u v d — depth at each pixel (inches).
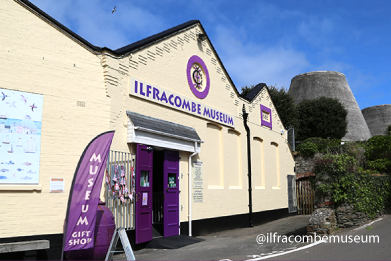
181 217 439.8
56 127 309.9
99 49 348.5
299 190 796.0
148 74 407.8
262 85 708.7
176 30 462.6
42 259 287.6
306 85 1705.2
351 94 1676.9
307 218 666.8
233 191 558.6
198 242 411.5
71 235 252.4
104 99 343.3
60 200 303.3
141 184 373.1
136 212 357.4
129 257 263.1
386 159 657.6
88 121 329.4
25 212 284.5
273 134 725.3
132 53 385.4
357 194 421.7
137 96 382.6
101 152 274.4
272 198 684.7
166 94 430.0
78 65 331.9
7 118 285.0
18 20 300.2
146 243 373.4
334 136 1140.5
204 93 513.3
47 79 310.7
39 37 310.7
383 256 270.4
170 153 429.7
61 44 323.3
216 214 508.7
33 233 285.9
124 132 362.3
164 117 425.7
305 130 1154.7
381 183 492.4
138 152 367.2
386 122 1743.4
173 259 307.0
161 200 418.6
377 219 449.4
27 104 296.4
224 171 542.6
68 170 311.3
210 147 523.5
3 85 285.9
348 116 1517.0
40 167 296.8
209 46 541.0
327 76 1691.7
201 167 488.7
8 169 280.8
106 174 331.6
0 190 274.5
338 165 422.9
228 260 294.7
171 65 449.4
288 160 781.3
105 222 284.5
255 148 653.3
